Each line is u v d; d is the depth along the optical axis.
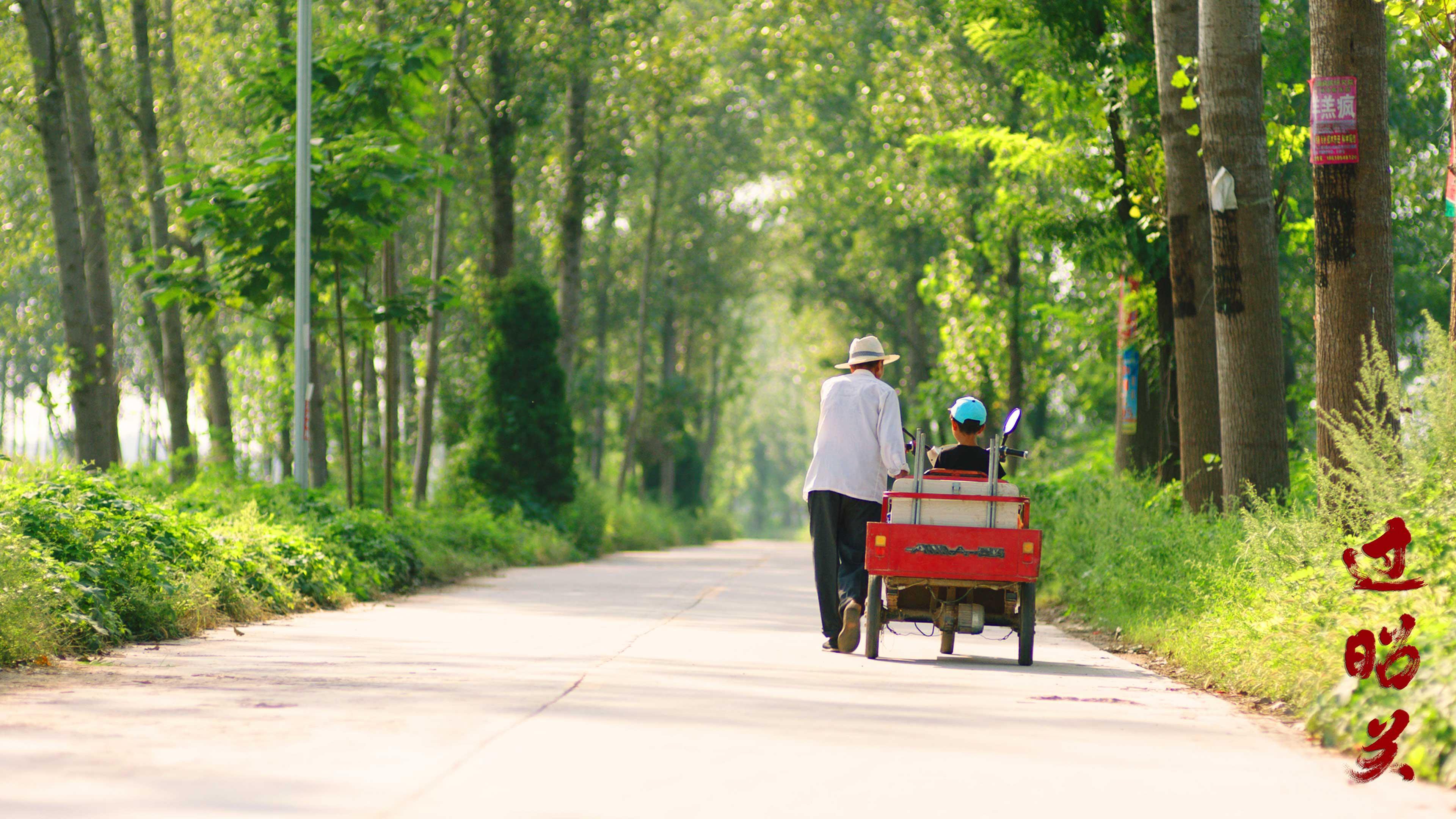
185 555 45.66
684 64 131.00
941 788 19.30
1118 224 73.25
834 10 128.25
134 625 39.28
